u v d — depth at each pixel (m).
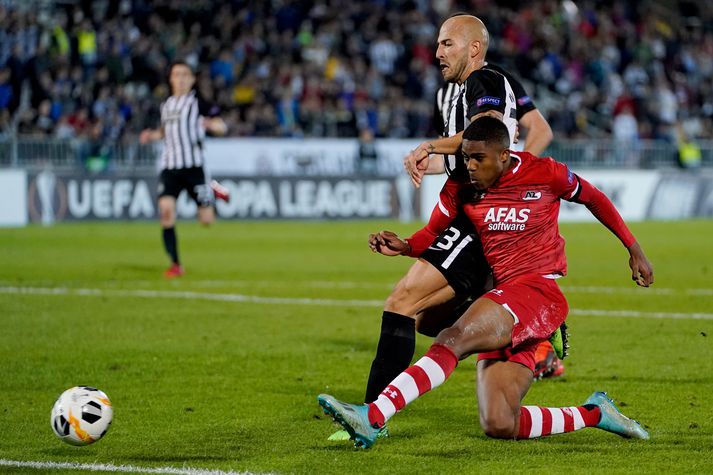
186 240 74.44
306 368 28.48
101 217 88.25
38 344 31.97
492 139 19.30
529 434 19.70
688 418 22.47
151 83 96.88
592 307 41.22
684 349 31.36
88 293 44.50
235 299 43.16
